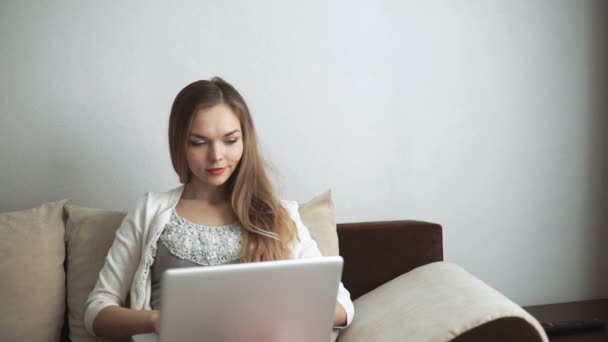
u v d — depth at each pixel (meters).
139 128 1.89
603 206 2.45
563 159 2.38
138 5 1.85
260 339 1.08
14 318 1.47
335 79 2.07
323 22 2.04
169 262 1.45
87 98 1.83
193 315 1.01
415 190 2.20
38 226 1.58
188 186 1.57
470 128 2.25
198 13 1.91
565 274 2.43
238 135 1.47
